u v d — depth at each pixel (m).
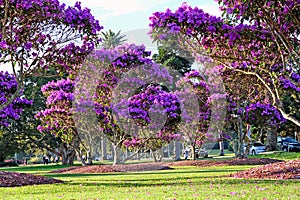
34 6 16.42
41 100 42.38
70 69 17.92
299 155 31.36
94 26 17.45
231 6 14.36
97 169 23.39
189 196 10.91
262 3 13.91
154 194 11.60
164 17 14.75
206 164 25.09
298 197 10.41
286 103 43.44
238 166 23.64
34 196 12.19
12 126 41.81
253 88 27.81
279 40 15.20
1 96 26.45
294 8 14.47
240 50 15.73
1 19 16.70
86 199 11.03
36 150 51.00
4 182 15.51
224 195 11.00
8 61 16.89
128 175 19.41
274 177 15.60
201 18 14.70
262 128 30.12
